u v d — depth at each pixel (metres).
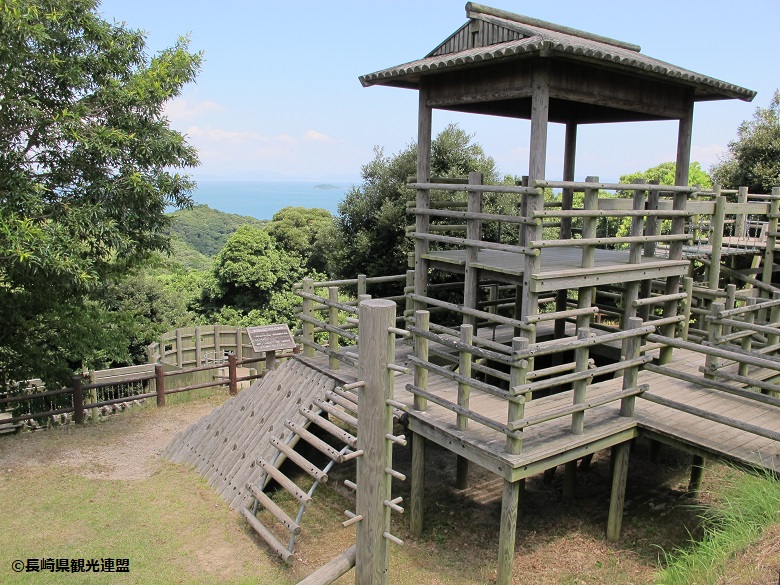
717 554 4.23
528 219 6.03
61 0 8.02
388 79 7.69
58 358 10.23
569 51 5.59
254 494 6.39
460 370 5.72
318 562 5.80
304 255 24.97
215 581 5.31
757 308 7.28
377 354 4.50
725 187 18.12
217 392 11.07
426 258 7.87
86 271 7.94
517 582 5.57
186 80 9.11
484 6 7.04
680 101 7.87
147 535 5.96
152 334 13.04
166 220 9.14
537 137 6.09
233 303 22.31
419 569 5.82
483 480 7.80
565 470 7.21
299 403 7.11
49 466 7.55
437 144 15.59
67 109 7.92
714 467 7.82
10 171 7.57
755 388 7.00
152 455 8.16
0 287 8.77
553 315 6.30
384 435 4.61
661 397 6.00
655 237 7.30
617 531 6.20
